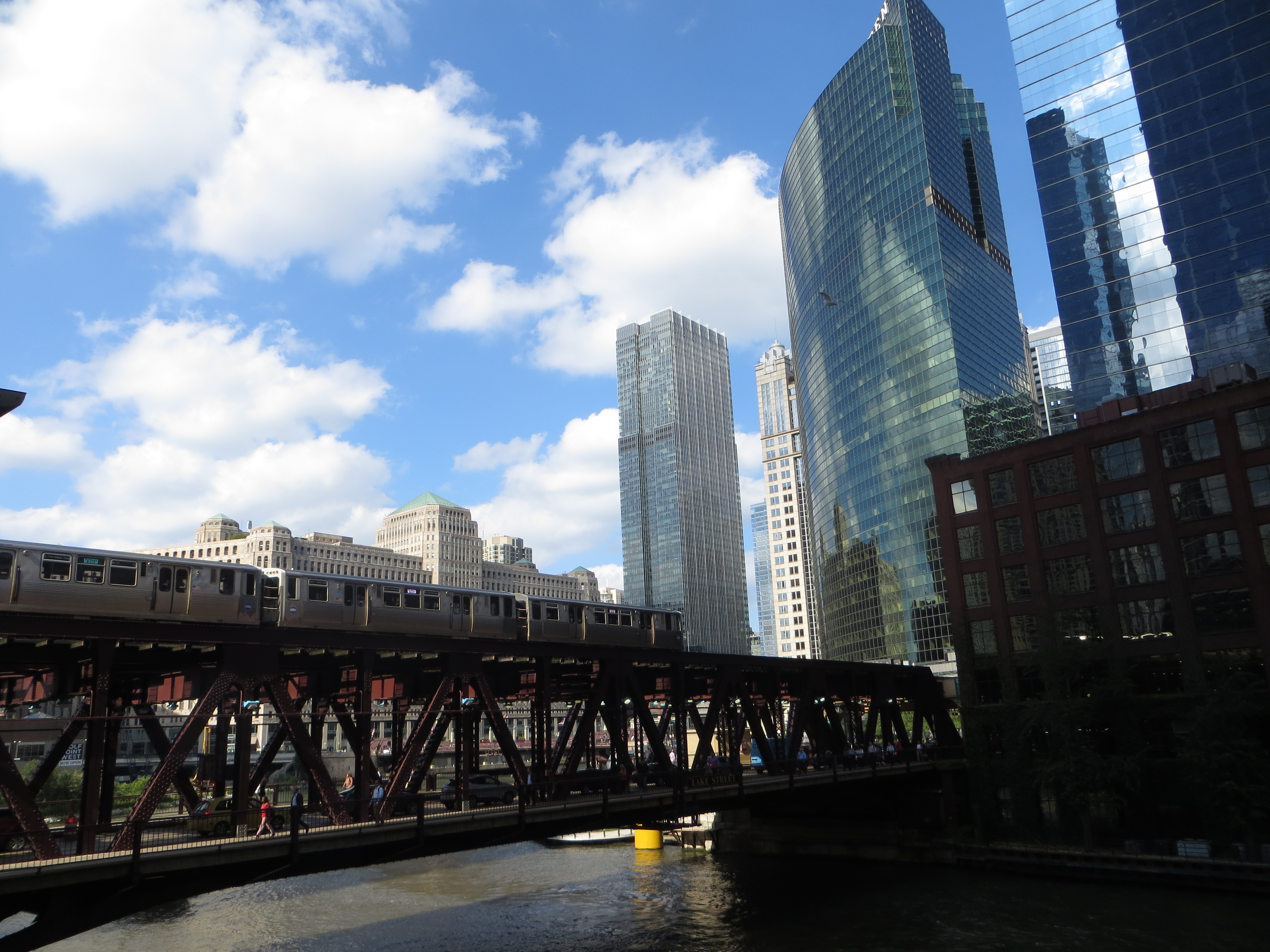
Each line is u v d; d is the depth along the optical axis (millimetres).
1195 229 94250
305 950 41344
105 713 25438
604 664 41406
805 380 183875
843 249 157875
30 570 26266
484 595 40000
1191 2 97875
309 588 32969
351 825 28672
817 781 49469
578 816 35219
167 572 29125
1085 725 60531
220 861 25250
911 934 42281
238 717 28000
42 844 22703
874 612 140500
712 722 46219
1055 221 105438
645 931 44594
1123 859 51625
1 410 24641
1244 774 51188
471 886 59031
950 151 147125
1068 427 152125
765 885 55750
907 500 134000
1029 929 42219
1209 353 91250
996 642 67688
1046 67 109000
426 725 32750
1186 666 58875
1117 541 63656
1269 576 56844
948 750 66438
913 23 147375
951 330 129875
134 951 41469
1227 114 93688
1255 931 40469
